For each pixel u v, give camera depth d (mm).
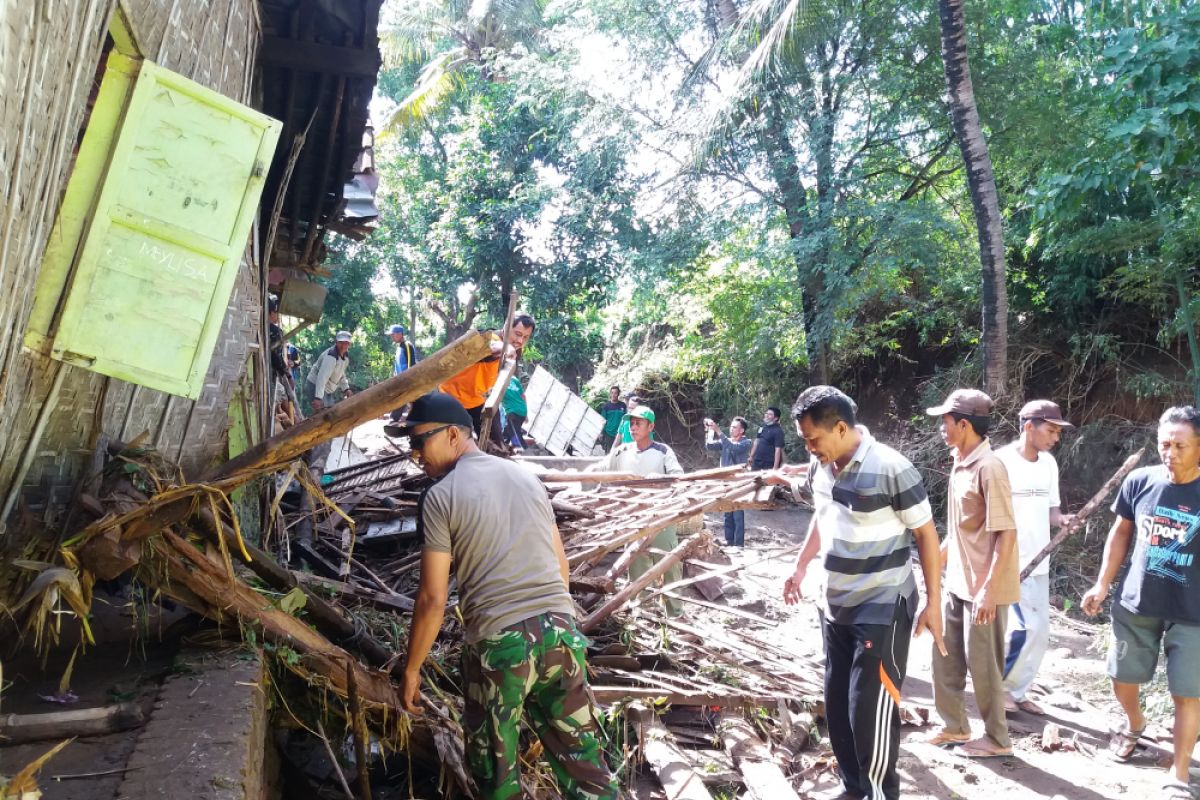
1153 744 4848
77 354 2723
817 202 14336
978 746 4742
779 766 4246
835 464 3785
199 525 2994
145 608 3246
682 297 17312
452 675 4012
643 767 4316
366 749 3309
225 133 2988
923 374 15883
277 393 7668
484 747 2891
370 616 4309
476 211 21172
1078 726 5184
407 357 10906
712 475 5996
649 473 6664
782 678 5113
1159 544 4285
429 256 22438
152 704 2689
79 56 2342
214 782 2236
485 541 2904
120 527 2676
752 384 17031
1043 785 4379
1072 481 12031
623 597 5074
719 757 4395
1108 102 8469
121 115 2801
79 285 2729
